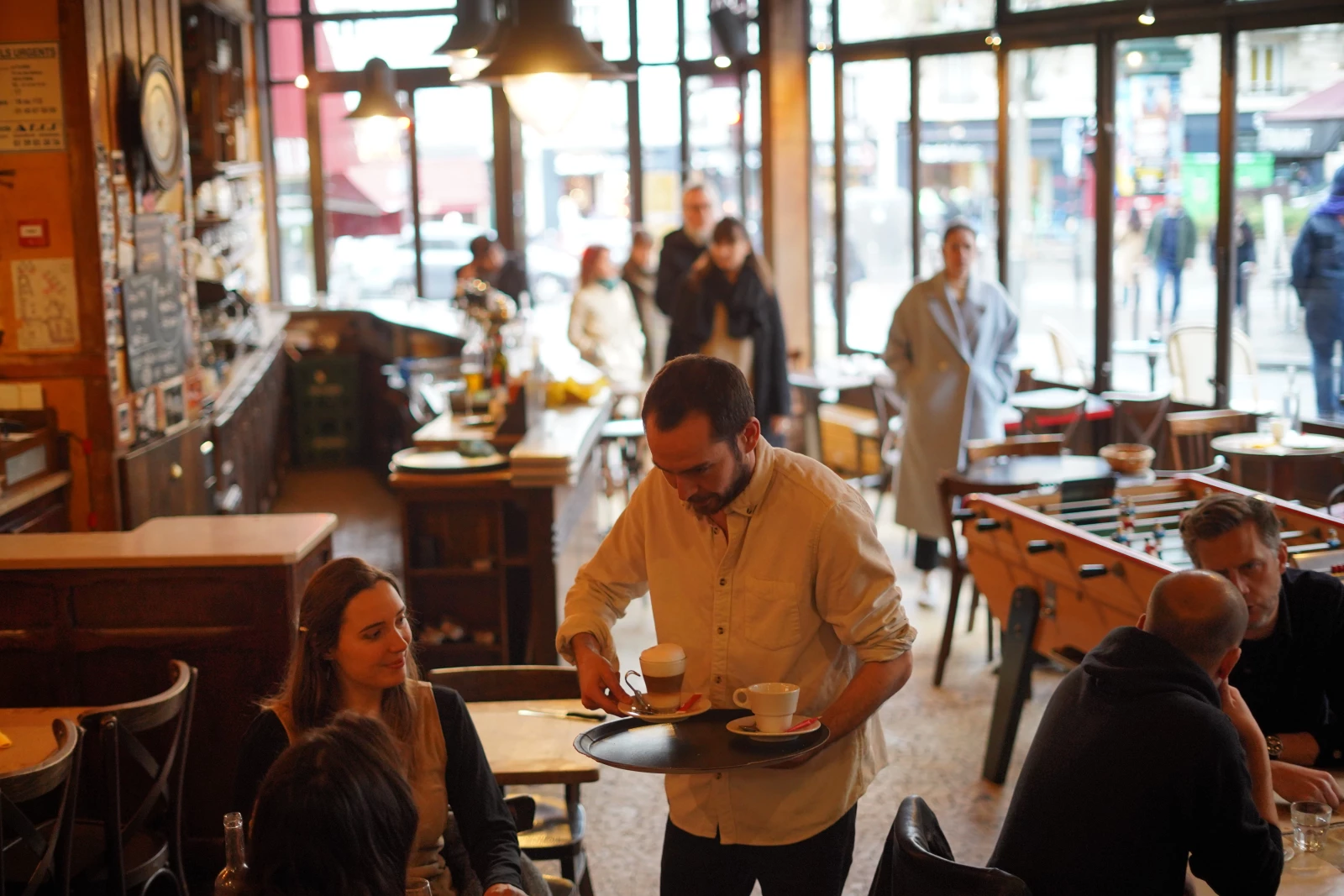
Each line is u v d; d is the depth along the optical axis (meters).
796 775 2.35
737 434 2.14
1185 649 2.33
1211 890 2.43
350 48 10.93
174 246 6.28
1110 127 7.71
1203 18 7.07
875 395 8.02
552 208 11.38
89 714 2.88
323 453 10.66
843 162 9.63
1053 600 4.21
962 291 6.51
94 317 5.32
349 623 2.34
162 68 6.04
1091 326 7.99
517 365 6.85
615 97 10.42
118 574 3.74
